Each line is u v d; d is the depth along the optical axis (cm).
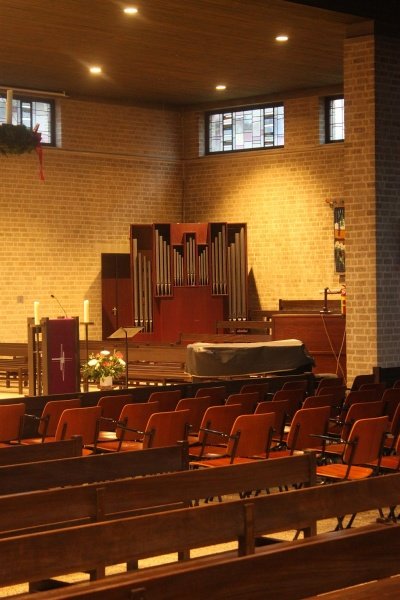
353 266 1514
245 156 2220
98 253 2175
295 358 1335
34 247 2073
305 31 1597
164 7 1439
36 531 515
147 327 2122
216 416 896
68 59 1820
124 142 2219
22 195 2056
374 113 1490
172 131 2297
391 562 442
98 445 912
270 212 2191
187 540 467
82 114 2156
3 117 2055
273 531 503
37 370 1422
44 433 940
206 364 1332
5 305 2031
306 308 2108
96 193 2172
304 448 873
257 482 597
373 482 549
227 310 2161
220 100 2255
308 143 2133
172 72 1952
